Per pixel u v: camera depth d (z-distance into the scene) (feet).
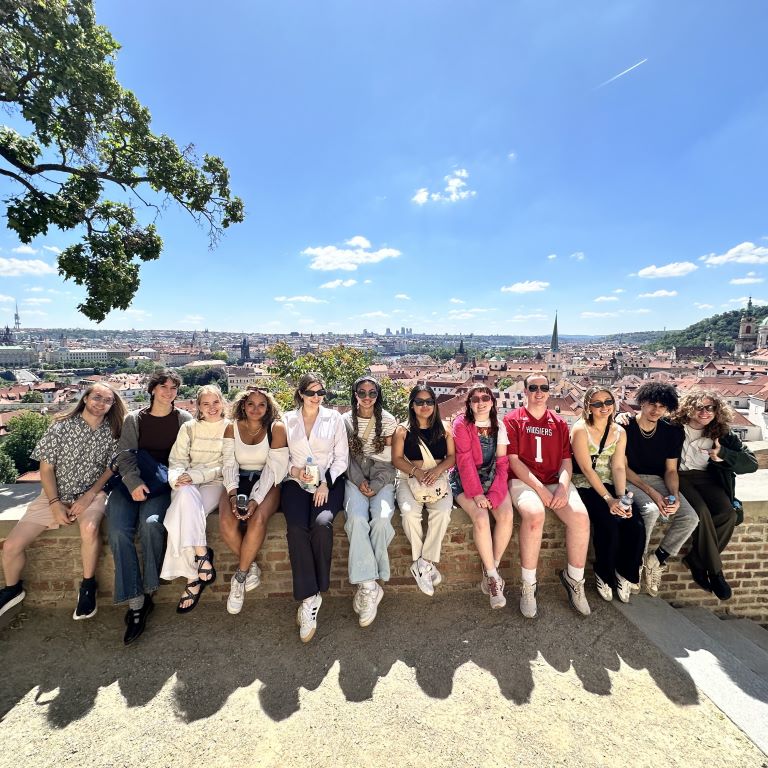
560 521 13.84
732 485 13.26
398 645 11.07
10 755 8.04
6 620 11.77
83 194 32.48
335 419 13.34
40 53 26.91
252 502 11.88
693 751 8.22
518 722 8.80
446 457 13.24
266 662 10.43
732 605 14.39
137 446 12.68
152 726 8.66
